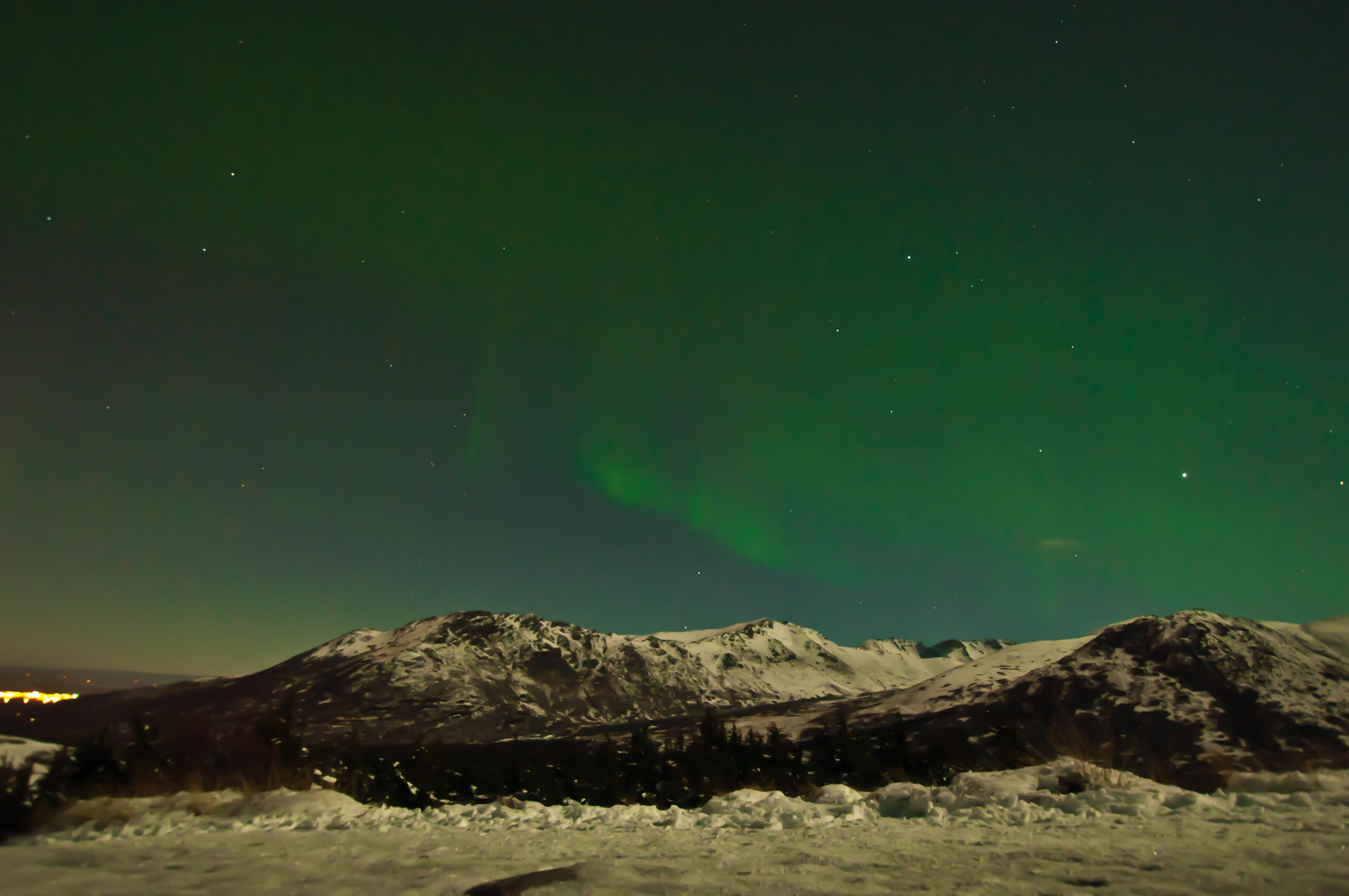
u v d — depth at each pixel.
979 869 4.15
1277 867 3.78
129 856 5.43
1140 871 3.87
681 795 10.98
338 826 7.54
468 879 4.42
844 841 5.41
